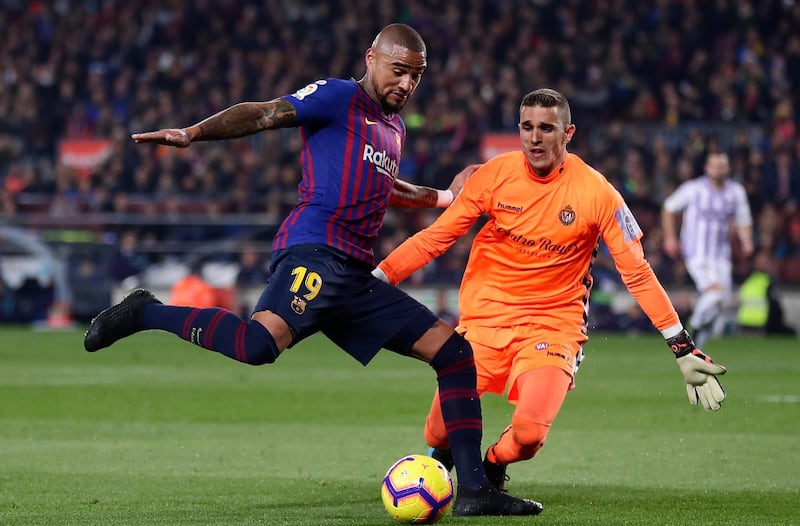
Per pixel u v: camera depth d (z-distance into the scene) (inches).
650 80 3752.5
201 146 3553.2
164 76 3897.6
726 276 2342.5
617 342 2795.3
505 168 875.4
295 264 781.9
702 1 3882.9
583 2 3907.5
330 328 813.9
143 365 2143.2
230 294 3080.7
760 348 2603.3
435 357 819.4
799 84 3722.9
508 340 872.3
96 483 956.0
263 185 3388.3
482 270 895.1
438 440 870.4
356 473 1021.2
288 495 905.5
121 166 3476.9
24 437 1242.0
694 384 837.2
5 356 2299.5
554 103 844.0
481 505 810.8
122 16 4158.5
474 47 3855.8
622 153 3496.6
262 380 1889.8
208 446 1183.6
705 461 1102.4
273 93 3784.5
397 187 898.7
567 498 901.8
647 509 847.7
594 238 871.1
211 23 4074.8
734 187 2311.8
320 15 4065.0
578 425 1360.7
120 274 3213.6
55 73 3991.1
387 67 795.4
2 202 3393.2
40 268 3270.2
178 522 781.3
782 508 854.5
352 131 792.3
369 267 808.3
